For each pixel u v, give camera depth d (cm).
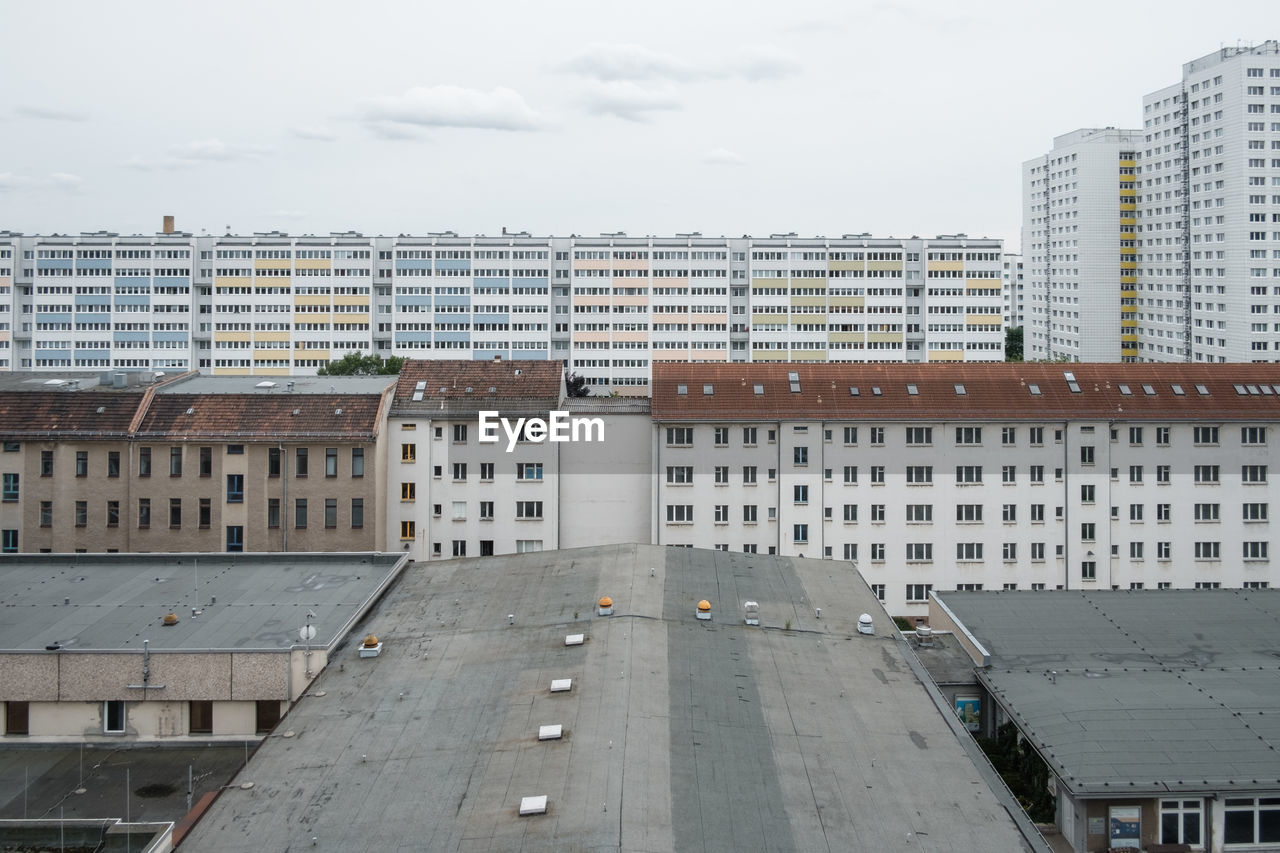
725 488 9500
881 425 9500
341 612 6091
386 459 9294
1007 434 9550
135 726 5378
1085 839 4981
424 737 4534
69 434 8756
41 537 8794
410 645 5641
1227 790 4928
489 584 6631
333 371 19800
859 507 9525
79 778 5056
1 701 5372
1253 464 9619
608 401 9931
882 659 5578
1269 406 9662
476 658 5397
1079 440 9531
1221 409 9612
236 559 7125
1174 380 9912
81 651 5353
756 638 5712
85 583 6619
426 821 3850
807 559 7362
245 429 8844
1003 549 9562
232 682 5341
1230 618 7100
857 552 9538
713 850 3650
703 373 9888
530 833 3709
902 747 4562
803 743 4531
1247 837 5012
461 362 9994
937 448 9525
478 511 9425
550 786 4031
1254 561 9619
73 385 9656
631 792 3975
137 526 8800
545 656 5347
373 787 4122
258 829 3850
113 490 8806
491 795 4000
